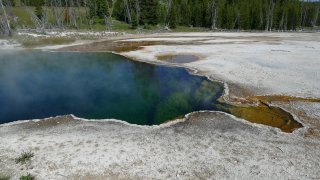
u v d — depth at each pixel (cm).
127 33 6431
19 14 8538
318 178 1009
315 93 1875
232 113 1616
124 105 1753
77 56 3422
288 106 1678
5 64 2977
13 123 1464
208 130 1371
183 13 9094
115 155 1148
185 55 3284
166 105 1747
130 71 2627
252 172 1043
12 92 2022
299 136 1312
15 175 1029
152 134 1331
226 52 3397
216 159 1122
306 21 10862
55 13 8356
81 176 1023
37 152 1173
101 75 2492
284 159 1123
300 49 3616
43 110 1673
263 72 2392
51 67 2812
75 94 1972
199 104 1752
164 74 2486
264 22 9138
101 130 1376
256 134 1330
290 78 2212
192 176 1021
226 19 8756
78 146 1218
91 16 8625
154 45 4219
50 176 1023
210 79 2250
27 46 4166
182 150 1186
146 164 1090
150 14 8269
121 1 9269
